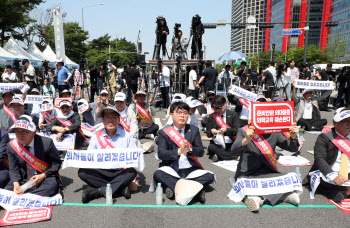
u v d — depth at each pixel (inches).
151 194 145.9
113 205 132.2
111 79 445.1
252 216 121.6
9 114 194.1
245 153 142.9
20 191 128.4
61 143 204.1
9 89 230.5
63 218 119.6
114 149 137.5
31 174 135.3
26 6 1414.9
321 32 3250.5
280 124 129.0
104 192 136.3
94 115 254.8
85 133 240.5
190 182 134.0
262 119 127.6
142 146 227.3
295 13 3494.1
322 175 134.8
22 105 193.5
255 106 127.0
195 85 431.5
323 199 138.4
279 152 220.8
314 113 305.9
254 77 741.9
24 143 130.0
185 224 114.8
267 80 456.1
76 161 136.7
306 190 149.9
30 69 461.1
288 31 742.5
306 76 581.9
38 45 1863.9
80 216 121.4
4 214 121.0
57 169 138.2
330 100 553.6
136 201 136.8
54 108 219.5
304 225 114.2
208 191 150.0
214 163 200.1
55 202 131.8
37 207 128.1
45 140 134.5
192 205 132.3
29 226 113.3
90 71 478.9
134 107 265.7
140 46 501.7
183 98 219.9
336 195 131.9
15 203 126.1
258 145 136.5
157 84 482.0
